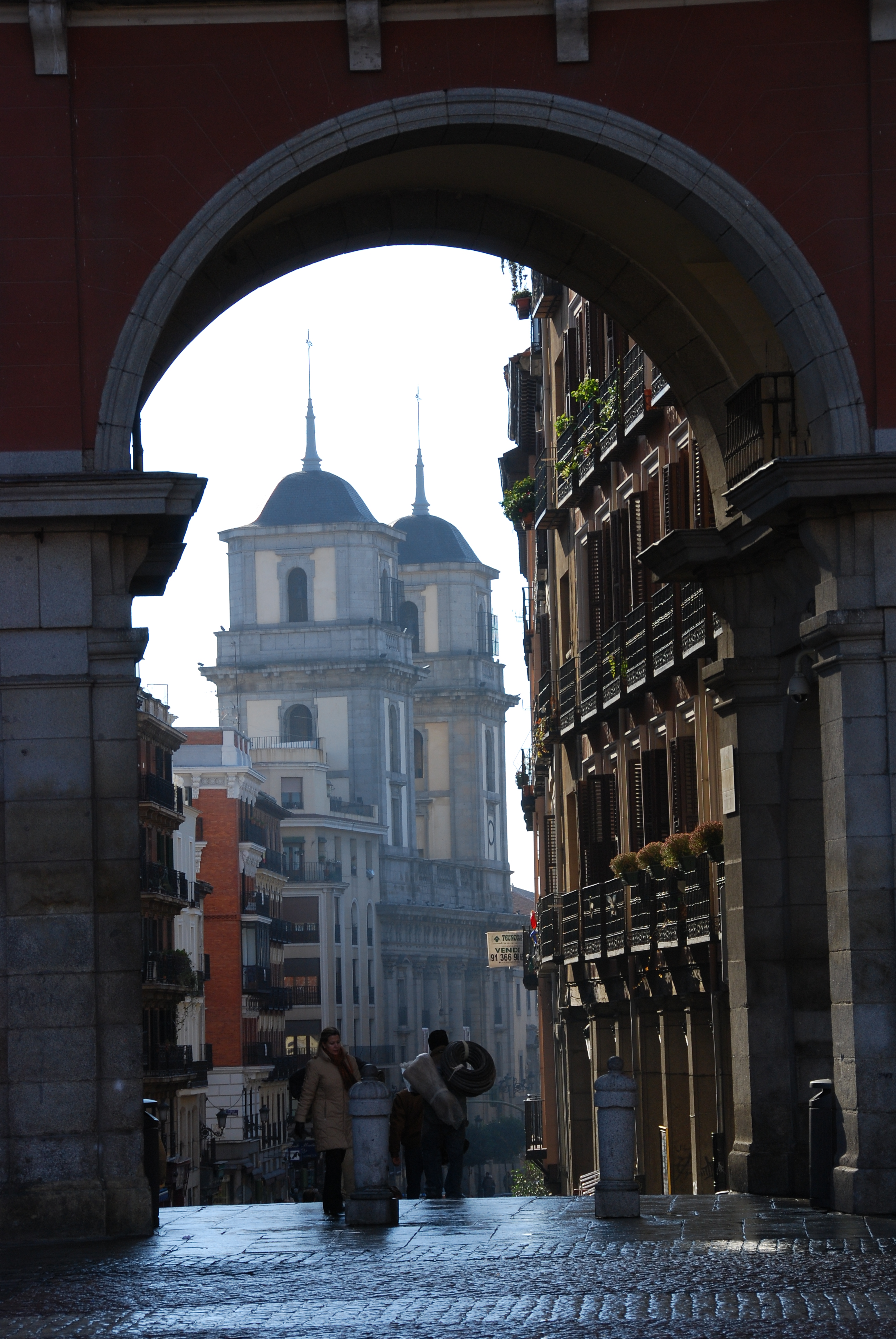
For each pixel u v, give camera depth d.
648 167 26.06
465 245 31.14
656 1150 50.09
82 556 25.25
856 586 25.48
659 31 26.08
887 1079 25.05
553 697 63.56
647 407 47.59
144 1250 22.88
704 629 42.91
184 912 119.19
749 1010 29.83
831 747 25.84
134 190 25.70
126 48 25.83
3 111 25.69
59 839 25.05
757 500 26.45
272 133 25.83
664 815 48.09
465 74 25.92
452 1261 20.84
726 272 29.47
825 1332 15.71
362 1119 25.34
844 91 26.08
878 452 25.48
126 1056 24.88
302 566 191.62
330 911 171.62
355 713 189.62
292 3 25.83
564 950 59.84
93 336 25.55
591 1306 17.39
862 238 25.98
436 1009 197.12
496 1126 190.38
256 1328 16.77
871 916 25.20
